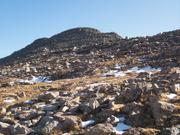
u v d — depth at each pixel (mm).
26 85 79875
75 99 39750
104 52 127375
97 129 26938
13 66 132875
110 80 63312
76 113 34438
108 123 28516
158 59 90062
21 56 195625
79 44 191500
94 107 34375
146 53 106875
